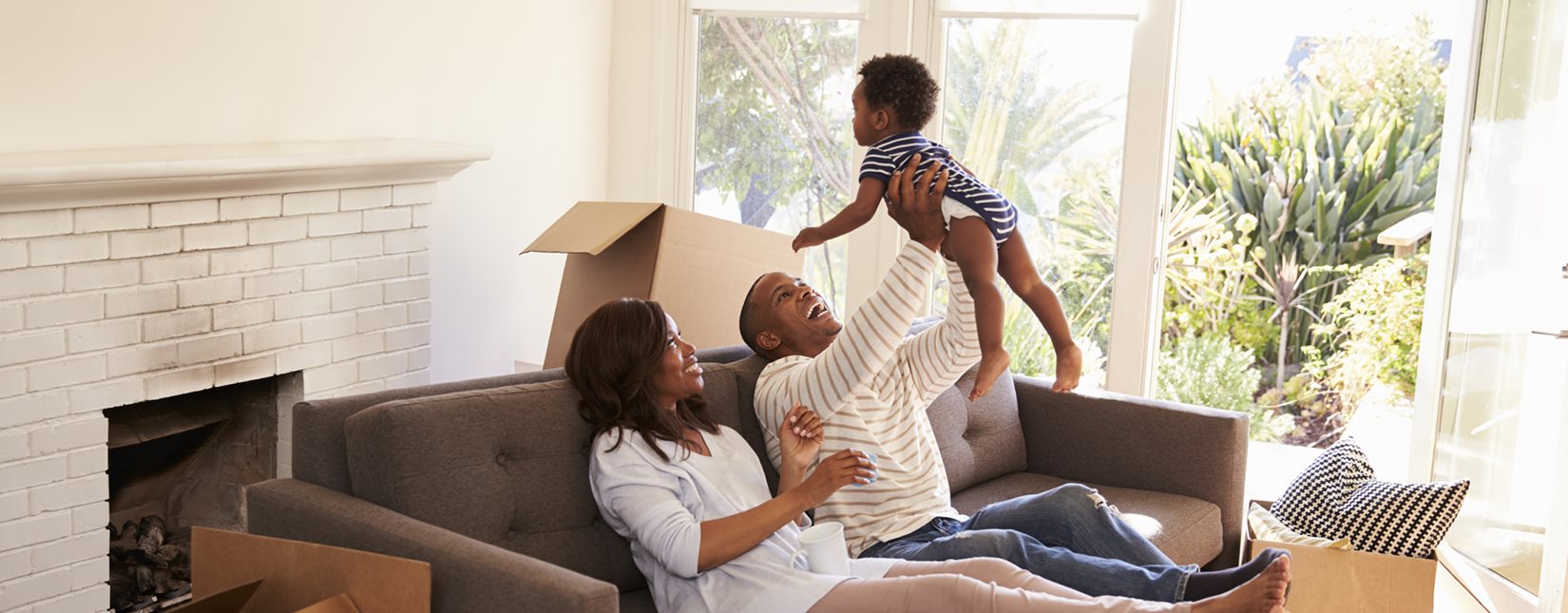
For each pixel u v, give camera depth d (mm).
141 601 3127
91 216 2715
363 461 2078
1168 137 3918
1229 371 5859
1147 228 3949
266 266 3123
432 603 1888
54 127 2785
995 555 2221
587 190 4422
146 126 2973
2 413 2631
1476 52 3480
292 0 3279
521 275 4148
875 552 2381
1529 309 3361
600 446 2158
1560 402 3211
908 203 2248
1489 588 3441
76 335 2736
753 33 4312
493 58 3932
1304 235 5895
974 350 2477
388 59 3574
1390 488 2793
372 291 3430
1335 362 5906
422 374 3627
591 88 4375
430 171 3477
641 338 2164
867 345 2271
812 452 2312
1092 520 2303
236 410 3367
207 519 3363
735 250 3246
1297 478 2971
